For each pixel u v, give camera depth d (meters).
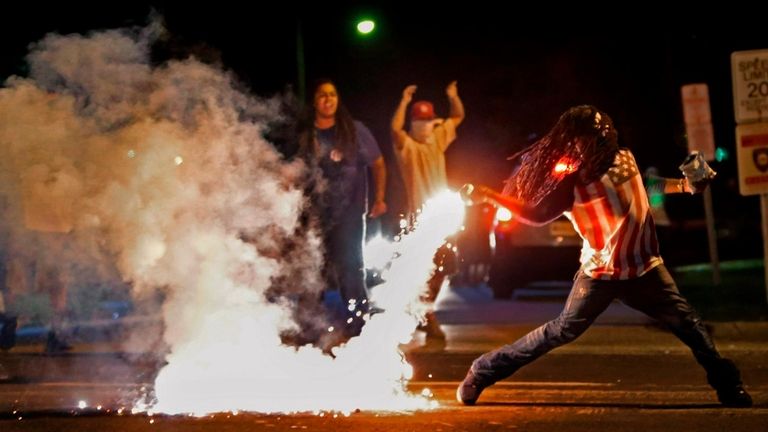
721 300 21.67
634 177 10.72
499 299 24.41
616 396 12.13
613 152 10.74
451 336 17.78
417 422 10.68
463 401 11.45
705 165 11.07
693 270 30.70
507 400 11.90
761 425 10.36
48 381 13.65
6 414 11.38
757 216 39.66
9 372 14.41
